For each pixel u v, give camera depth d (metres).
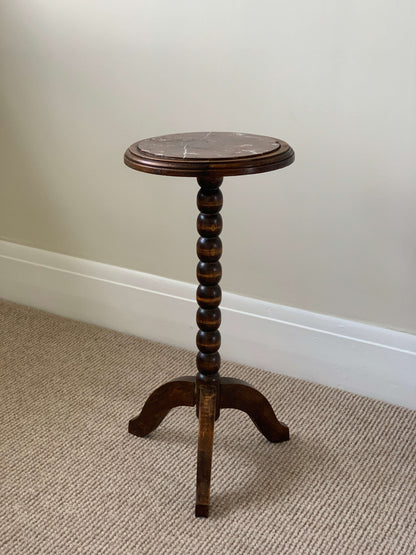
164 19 2.10
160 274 2.42
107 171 2.38
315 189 2.06
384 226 2.01
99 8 2.19
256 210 2.17
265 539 1.63
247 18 1.99
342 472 1.85
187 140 1.67
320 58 1.93
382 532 1.66
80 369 2.30
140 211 2.38
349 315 2.15
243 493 1.78
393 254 2.02
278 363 2.29
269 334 2.27
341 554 1.59
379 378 2.14
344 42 1.89
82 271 2.55
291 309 2.22
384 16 1.82
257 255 2.23
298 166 2.06
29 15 2.32
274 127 2.06
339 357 2.18
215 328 1.72
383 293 2.08
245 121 2.10
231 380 1.85
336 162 2.01
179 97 2.17
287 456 1.91
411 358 2.08
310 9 1.90
